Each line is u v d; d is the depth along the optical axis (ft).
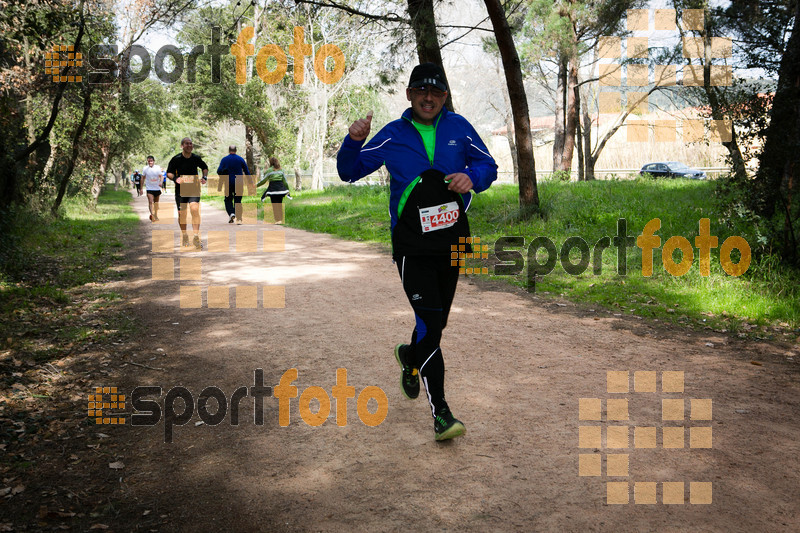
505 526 8.38
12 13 30.91
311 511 8.82
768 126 24.68
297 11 44.93
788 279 23.43
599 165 130.11
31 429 11.57
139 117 93.30
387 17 41.37
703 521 8.50
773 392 13.62
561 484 9.48
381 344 16.85
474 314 20.57
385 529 8.35
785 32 25.59
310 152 124.77
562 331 18.57
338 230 45.37
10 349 16.22
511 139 112.78
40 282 25.13
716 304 21.59
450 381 14.14
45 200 52.21
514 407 12.57
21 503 9.09
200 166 36.06
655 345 17.26
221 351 16.31
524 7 48.49
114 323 19.12
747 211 25.72
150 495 9.34
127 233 47.16
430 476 9.75
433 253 10.80
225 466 10.22
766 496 9.16
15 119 34.53
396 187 11.02
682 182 61.77
